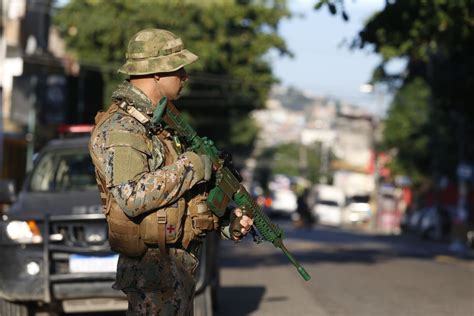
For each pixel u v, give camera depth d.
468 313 18.91
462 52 36.75
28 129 51.50
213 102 73.06
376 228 111.38
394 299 20.98
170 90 7.50
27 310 15.13
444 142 78.75
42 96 50.78
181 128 7.43
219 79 66.75
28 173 16.92
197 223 7.43
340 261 33.38
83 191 16.12
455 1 25.23
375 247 47.72
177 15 62.09
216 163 7.51
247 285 23.94
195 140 7.49
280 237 7.89
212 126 79.50
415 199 102.81
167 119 7.36
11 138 48.25
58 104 50.78
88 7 62.69
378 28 27.80
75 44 63.09
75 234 14.70
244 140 118.31
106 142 7.14
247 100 73.56
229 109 75.25
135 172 7.04
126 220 7.15
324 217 110.38
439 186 80.50
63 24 62.84
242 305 19.61
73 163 16.89
